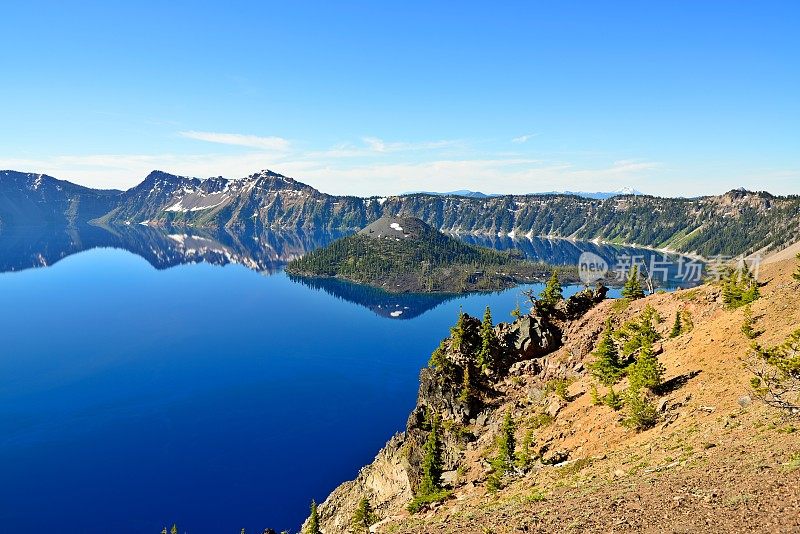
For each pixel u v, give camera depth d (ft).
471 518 114.52
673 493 86.58
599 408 188.96
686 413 145.18
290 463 427.74
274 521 353.72
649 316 263.49
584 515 88.33
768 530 62.95
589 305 297.74
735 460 93.97
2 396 578.25
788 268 280.92
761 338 172.76
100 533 337.52
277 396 577.02
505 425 178.40
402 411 532.73
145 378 640.99
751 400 127.65
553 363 253.44
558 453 170.50
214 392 590.55
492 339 261.85
